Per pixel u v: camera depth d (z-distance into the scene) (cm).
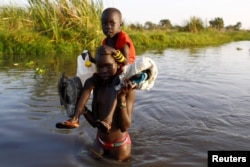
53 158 404
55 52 1465
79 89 399
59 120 538
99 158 412
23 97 664
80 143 454
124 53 413
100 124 371
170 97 719
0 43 1370
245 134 514
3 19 1579
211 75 1027
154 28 3619
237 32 4662
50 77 879
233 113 616
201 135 506
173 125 548
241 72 1102
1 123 512
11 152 415
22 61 1181
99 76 406
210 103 680
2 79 839
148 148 455
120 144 409
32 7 1595
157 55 1619
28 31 1534
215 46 2528
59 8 1617
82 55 434
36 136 469
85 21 1628
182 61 1391
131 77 391
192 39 2683
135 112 610
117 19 414
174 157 427
